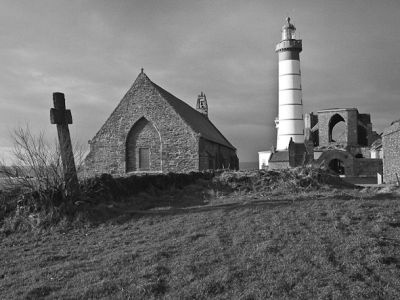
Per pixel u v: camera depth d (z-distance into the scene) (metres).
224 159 40.81
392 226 11.34
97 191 16.52
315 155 61.97
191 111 43.09
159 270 8.66
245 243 10.22
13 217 13.69
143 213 14.98
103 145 32.19
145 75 31.92
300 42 60.72
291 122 60.59
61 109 15.07
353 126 66.44
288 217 12.75
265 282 7.75
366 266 8.32
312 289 7.37
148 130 31.75
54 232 12.98
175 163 30.84
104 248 10.88
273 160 49.00
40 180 14.49
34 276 8.84
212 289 7.64
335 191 20.44
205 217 13.55
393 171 31.89
